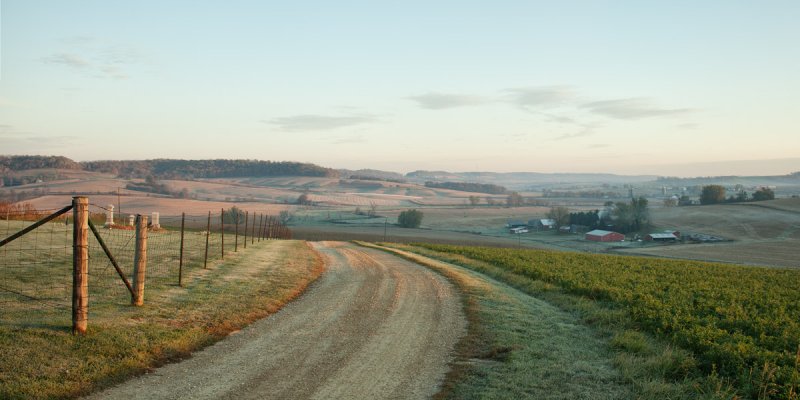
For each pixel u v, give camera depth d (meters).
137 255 15.22
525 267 32.03
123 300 15.64
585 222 138.25
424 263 33.97
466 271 31.44
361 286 23.06
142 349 11.69
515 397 10.36
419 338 14.50
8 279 16.77
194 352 12.26
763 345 14.83
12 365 9.98
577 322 17.59
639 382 11.32
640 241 114.25
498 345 13.96
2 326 11.80
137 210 144.25
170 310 15.17
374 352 13.00
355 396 10.06
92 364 10.56
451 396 10.30
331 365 11.86
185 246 32.25
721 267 43.59
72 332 11.91
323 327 15.28
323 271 28.31
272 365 11.66
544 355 13.31
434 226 147.88
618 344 14.43
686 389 11.10
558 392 10.73
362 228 133.00
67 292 15.64
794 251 91.50
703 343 13.92
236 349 12.70
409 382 10.98
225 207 163.88
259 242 45.53
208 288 19.00
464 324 16.36
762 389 11.01
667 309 19.09
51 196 156.25
